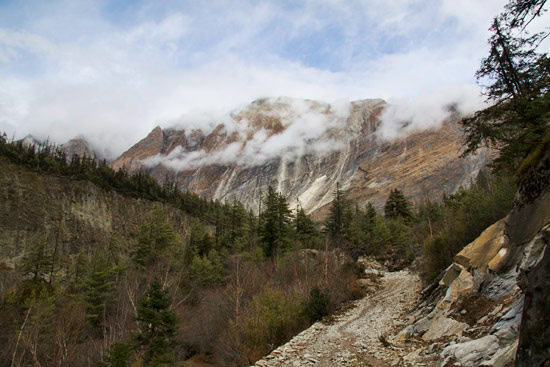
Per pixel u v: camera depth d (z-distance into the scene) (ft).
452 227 90.33
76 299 133.28
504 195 75.97
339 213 204.74
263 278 109.70
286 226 199.62
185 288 118.93
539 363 14.89
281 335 68.64
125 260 248.73
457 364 27.04
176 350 84.02
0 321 99.76
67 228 293.43
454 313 43.47
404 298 82.43
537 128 46.52
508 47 48.19
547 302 15.48
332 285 94.58
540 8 26.18
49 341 81.15
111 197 358.84
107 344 74.43
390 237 182.29
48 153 369.91
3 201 274.16
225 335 76.84
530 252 33.24
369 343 47.19
